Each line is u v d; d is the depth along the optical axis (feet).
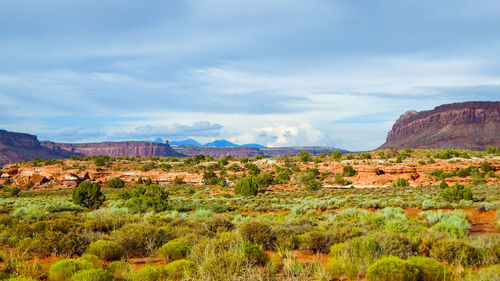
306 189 224.94
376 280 21.80
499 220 49.78
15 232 41.45
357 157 412.98
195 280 21.48
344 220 55.52
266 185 257.55
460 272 23.67
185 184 325.01
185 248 31.60
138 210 88.33
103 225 46.52
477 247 29.17
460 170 276.21
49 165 406.00
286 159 408.87
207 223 47.44
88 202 111.96
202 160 460.55
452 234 36.68
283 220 61.62
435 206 78.64
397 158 355.77
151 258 32.81
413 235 36.63
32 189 331.36
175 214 72.69
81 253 33.99
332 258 28.40
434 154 408.26
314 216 68.54
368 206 87.35
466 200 87.66
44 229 41.22
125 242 35.60
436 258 28.22
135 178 367.25
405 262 22.49
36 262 26.03
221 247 27.86
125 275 24.97
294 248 35.60
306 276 22.43
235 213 86.69
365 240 28.89
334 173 334.44
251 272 21.86
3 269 26.27
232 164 416.87
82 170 384.88
